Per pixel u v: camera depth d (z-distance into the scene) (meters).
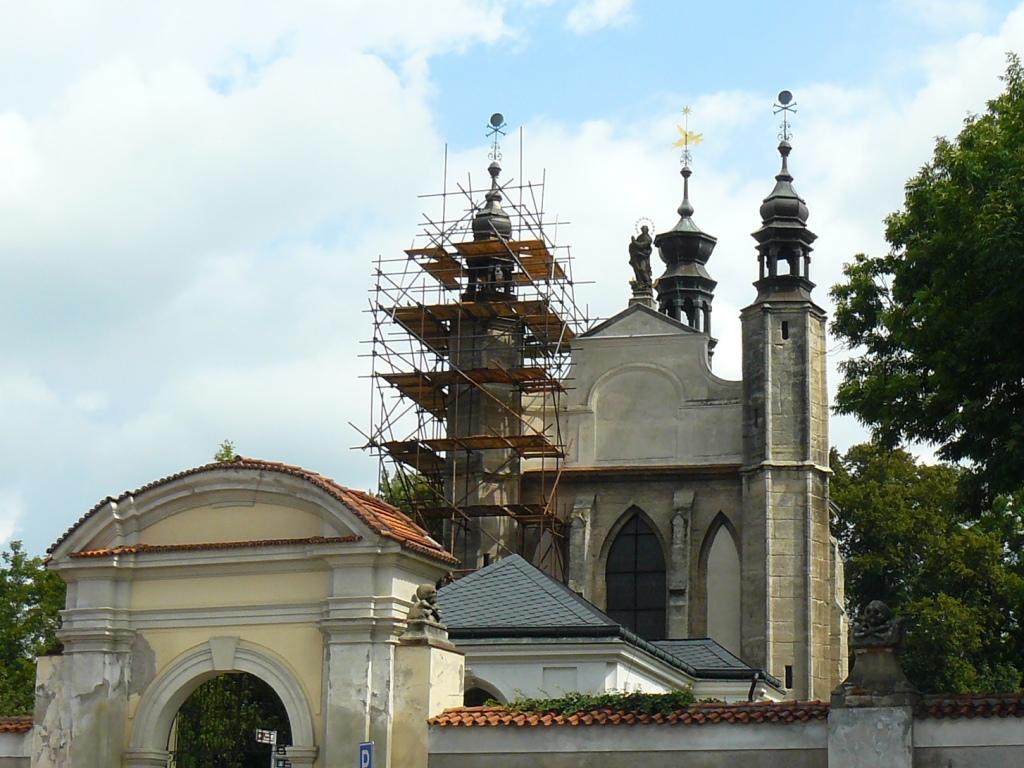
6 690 74.19
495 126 81.06
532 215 76.19
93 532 40.53
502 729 36.50
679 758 35.22
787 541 69.69
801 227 73.81
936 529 98.81
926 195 48.31
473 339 75.19
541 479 73.44
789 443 70.75
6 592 80.19
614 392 74.88
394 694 37.41
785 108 76.62
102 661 39.75
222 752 40.56
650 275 81.88
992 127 45.94
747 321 72.88
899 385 46.44
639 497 73.06
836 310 50.47
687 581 70.69
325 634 38.19
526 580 52.88
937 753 33.31
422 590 38.38
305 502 39.03
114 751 39.31
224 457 72.62
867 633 34.38
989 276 40.91
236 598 39.28
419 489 83.31
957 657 91.69
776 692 62.72
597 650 48.28
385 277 75.69
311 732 37.88
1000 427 41.88
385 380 74.50
